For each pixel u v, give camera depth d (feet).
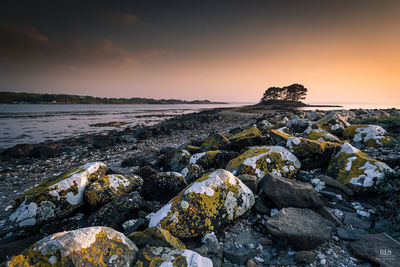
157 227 12.41
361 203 15.89
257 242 13.05
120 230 16.30
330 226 13.32
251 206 16.21
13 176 38.40
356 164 18.47
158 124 134.41
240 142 34.01
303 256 11.19
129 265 10.46
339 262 10.97
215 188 15.35
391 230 12.19
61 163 47.50
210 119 135.74
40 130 107.86
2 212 23.31
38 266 8.91
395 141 25.12
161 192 21.20
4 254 14.07
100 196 19.43
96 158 50.21
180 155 31.89
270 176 17.69
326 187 18.22
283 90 376.27
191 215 13.93
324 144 22.63
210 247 12.24
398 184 15.16
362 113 78.02
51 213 17.94
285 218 13.73
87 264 9.55
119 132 98.68
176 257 10.74
